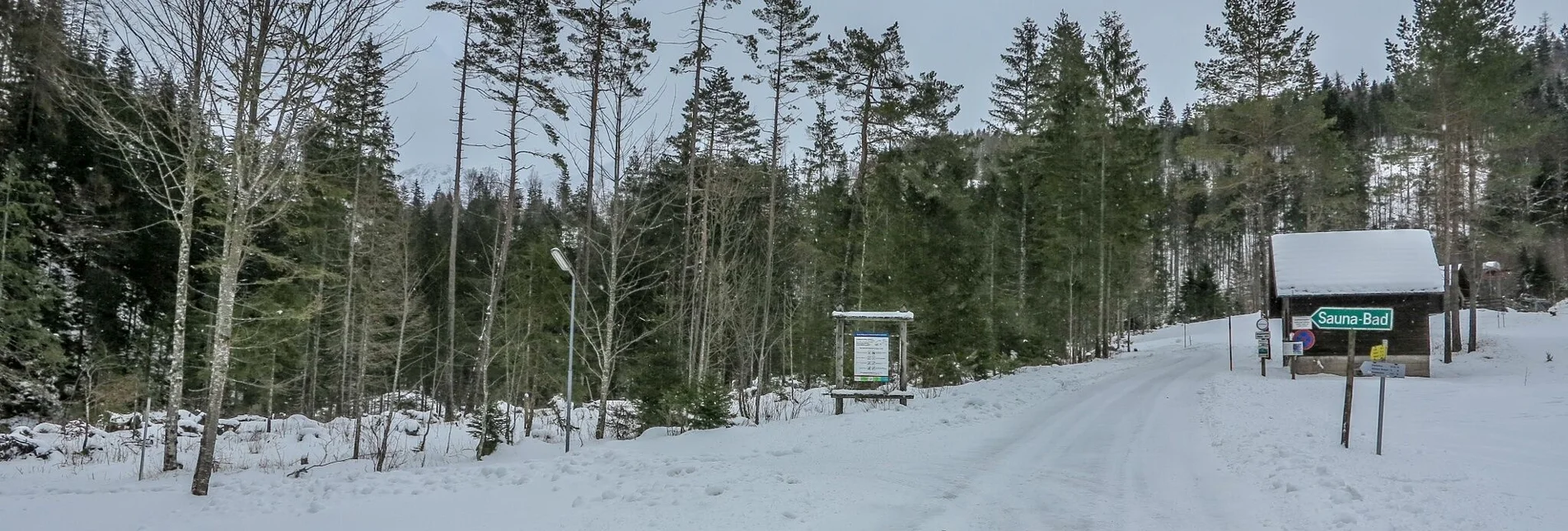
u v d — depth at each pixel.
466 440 19.84
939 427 14.40
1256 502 7.81
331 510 8.66
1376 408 14.61
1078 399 18.58
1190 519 7.33
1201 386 21.33
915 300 24.94
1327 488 8.05
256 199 10.99
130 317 24.42
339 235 27.20
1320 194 33.97
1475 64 28.03
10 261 18.92
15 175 18.89
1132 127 35.41
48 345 19.88
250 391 30.34
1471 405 14.30
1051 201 33.94
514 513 8.12
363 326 22.83
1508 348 29.23
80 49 17.88
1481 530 6.29
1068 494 8.53
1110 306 40.75
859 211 27.03
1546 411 12.80
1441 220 31.75
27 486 12.13
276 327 23.56
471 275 42.12
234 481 12.06
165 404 23.97
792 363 26.77
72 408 22.38
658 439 14.24
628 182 19.42
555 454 14.72
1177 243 80.00
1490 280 52.09
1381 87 83.62
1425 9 29.61
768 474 9.48
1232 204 33.38
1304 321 24.56
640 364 20.39
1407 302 23.95
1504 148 28.89
